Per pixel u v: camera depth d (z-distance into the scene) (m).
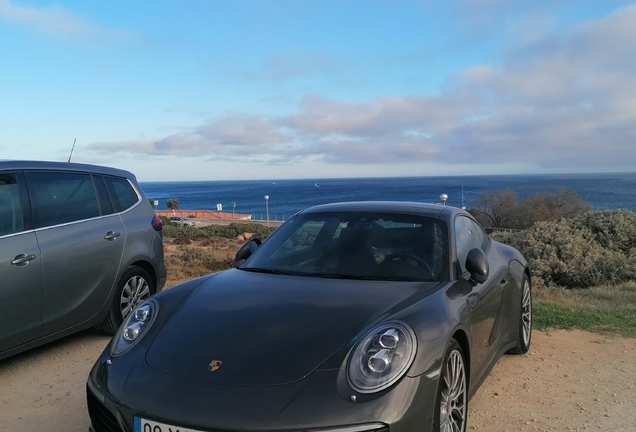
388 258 3.69
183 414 2.40
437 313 2.94
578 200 41.62
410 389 2.48
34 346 4.68
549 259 10.29
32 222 4.67
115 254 5.41
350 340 2.67
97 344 5.40
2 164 4.64
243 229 39.06
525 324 5.16
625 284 9.51
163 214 84.44
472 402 3.95
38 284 4.59
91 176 5.47
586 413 3.74
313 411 2.33
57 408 3.85
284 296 3.22
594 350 5.26
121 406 2.57
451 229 3.91
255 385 2.46
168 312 3.24
